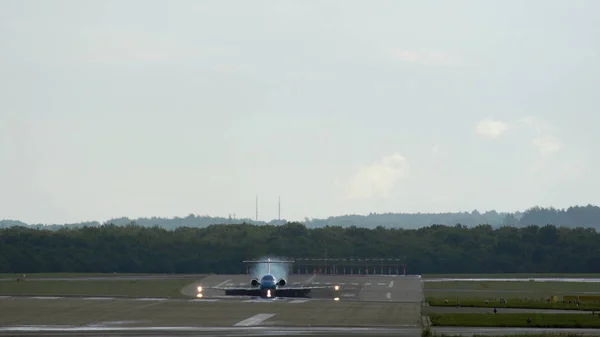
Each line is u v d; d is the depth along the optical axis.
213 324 181.50
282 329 172.38
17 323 182.62
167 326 177.50
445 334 163.50
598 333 167.25
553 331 171.12
